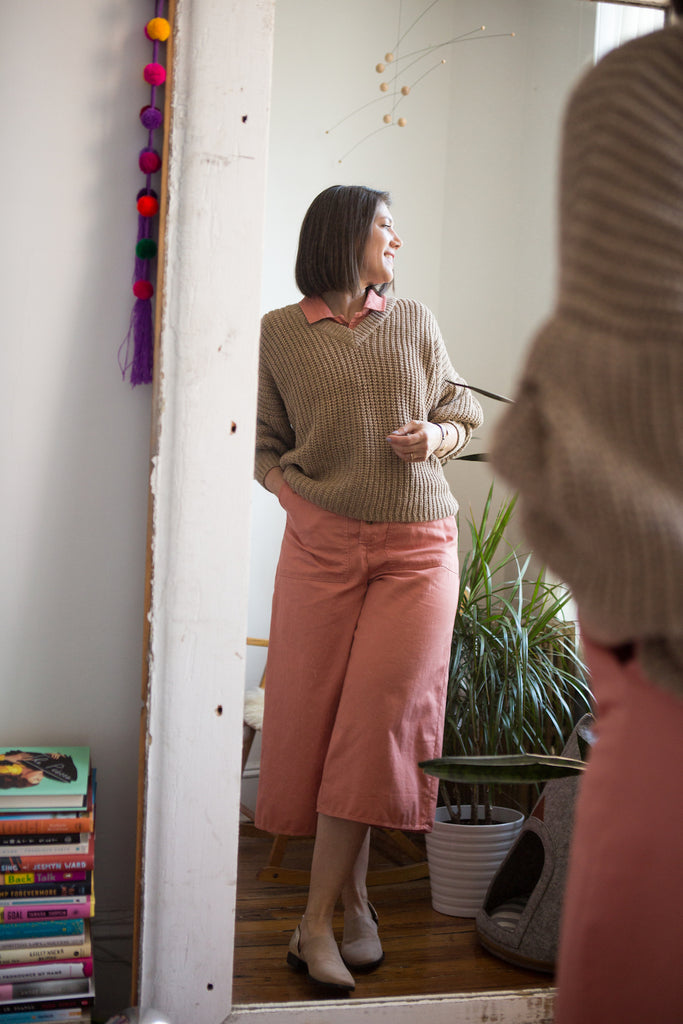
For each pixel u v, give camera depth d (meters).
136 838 1.50
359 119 2.29
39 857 1.29
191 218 1.41
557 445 0.61
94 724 1.50
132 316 1.46
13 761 1.37
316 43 2.23
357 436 1.72
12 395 1.45
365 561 1.73
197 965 1.46
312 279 1.77
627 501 0.58
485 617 2.26
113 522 1.49
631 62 0.65
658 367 0.60
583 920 0.68
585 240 0.64
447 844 1.99
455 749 2.20
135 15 1.45
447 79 2.35
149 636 1.43
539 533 0.66
